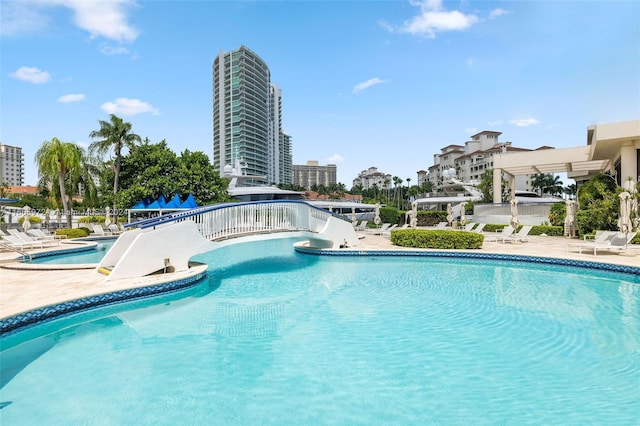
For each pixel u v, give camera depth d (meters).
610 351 5.55
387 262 14.45
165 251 10.10
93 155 31.80
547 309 7.77
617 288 9.65
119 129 32.25
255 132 123.94
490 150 71.00
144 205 23.97
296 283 10.72
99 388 4.61
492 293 9.24
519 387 4.52
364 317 7.39
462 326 6.78
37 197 56.75
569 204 20.48
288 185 108.94
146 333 6.60
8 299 7.37
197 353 5.70
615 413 3.94
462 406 4.12
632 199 16.84
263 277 11.65
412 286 10.16
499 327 6.70
